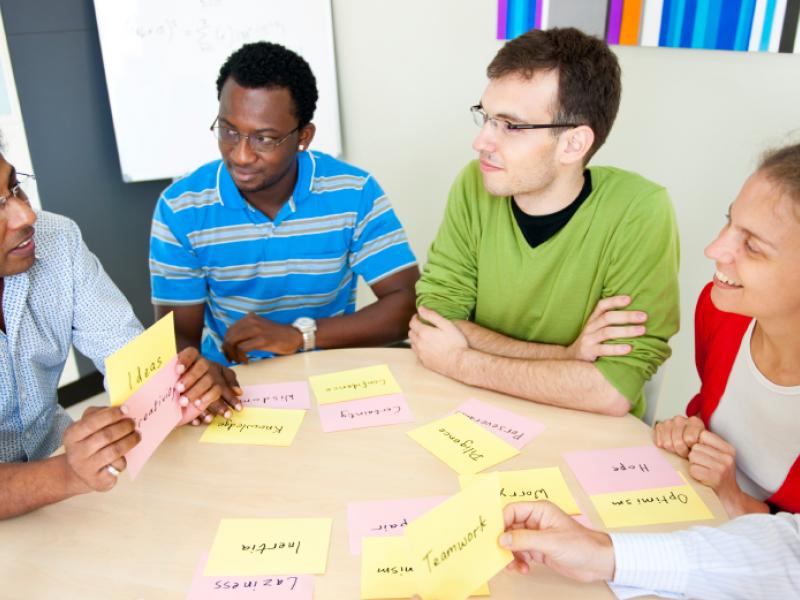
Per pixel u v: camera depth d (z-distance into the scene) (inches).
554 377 47.4
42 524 36.5
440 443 42.9
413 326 54.9
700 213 82.8
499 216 55.8
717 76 76.6
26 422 48.6
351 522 36.0
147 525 36.3
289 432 44.4
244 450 42.6
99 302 49.4
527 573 33.1
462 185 58.7
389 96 99.5
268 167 56.8
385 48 97.1
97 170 94.7
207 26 91.1
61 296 48.0
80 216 94.7
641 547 32.2
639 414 54.0
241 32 93.0
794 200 34.9
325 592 31.8
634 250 50.9
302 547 34.4
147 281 104.3
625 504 37.6
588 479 39.6
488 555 29.9
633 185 52.3
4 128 85.4
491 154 50.1
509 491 38.3
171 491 38.9
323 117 101.0
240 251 62.2
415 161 101.5
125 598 31.7
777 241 35.7
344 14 97.9
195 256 62.0
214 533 35.6
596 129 49.4
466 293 59.1
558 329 56.4
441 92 95.8
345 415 46.3
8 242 40.4
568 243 53.0
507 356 53.5
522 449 42.4
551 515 32.4
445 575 28.5
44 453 51.4
